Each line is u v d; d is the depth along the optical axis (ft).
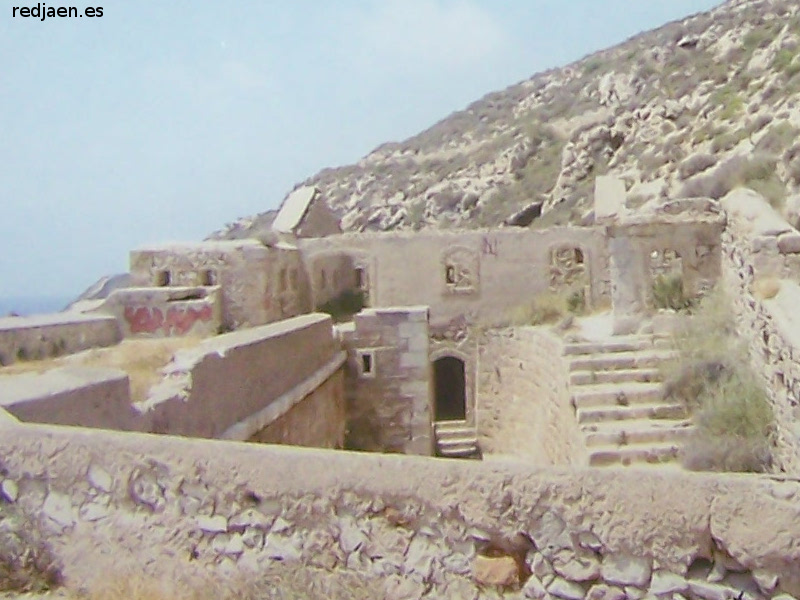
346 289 77.15
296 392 42.24
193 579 16.92
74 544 18.02
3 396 21.42
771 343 36.11
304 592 15.98
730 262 48.01
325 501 16.14
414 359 57.77
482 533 14.84
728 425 37.09
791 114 77.56
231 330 62.85
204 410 30.96
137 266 66.13
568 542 14.21
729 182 65.16
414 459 15.92
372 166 239.09
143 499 17.69
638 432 39.55
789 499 12.99
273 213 221.87
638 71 173.06
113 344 46.96
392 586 15.30
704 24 170.30
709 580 13.28
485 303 74.59
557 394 50.60
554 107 207.10
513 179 177.58
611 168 123.13
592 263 72.13
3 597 17.66
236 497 16.92
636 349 48.96
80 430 18.89
